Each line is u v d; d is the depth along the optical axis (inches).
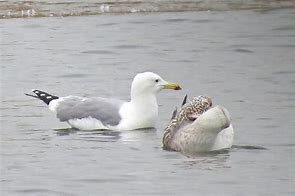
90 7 1085.1
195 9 1097.4
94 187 538.0
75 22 1043.9
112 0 1106.7
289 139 631.2
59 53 938.7
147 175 556.7
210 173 558.6
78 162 584.4
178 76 858.1
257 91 792.3
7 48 954.7
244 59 929.5
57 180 551.2
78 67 885.2
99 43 976.3
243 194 525.0
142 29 1027.9
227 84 821.2
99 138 642.2
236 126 669.9
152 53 947.3
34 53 935.7
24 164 581.6
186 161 581.0
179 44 981.8
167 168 568.4
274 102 749.3
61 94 781.3
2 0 1093.8
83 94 781.9
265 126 668.7
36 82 828.0
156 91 671.8
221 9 1101.1
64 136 647.8
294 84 816.9
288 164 574.9
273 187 535.5
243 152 600.1
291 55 940.6
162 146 616.1
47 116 708.7
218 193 527.2
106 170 566.9
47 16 1057.5
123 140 635.5
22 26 1026.7
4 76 851.4
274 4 1122.7
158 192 528.4
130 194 526.3
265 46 976.9
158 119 697.6
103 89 800.3
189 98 769.6
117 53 946.7
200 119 592.1
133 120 667.4
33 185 542.6
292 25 1044.5
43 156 597.6
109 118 666.8
